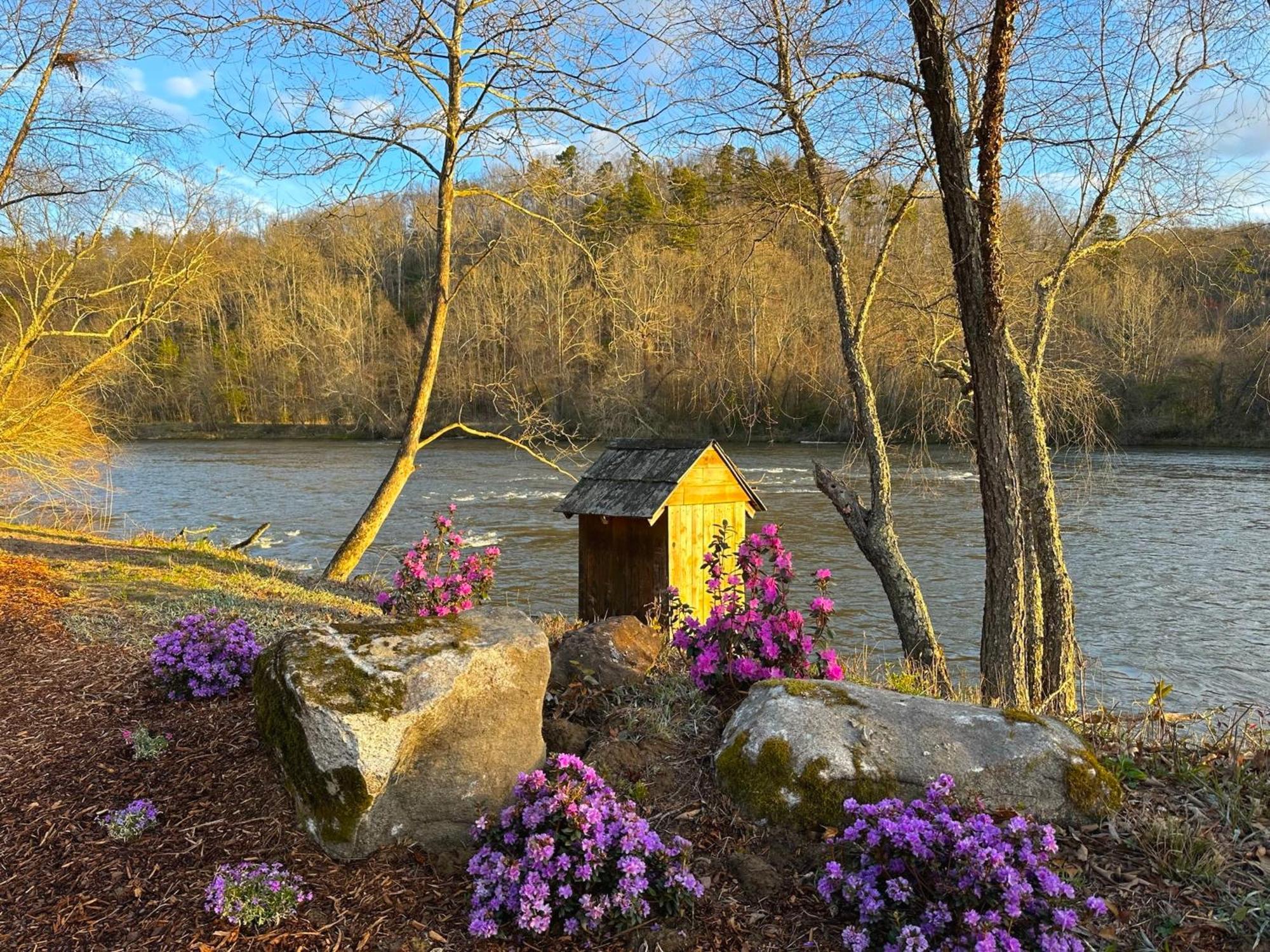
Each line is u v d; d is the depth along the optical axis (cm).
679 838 334
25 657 603
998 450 620
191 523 2038
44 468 1336
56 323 1307
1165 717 473
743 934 298
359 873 333
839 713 372
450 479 2881
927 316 855
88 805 393
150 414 4766
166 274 1236
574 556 1678
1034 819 342
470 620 400
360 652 366
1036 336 775
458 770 351
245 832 361
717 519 913
